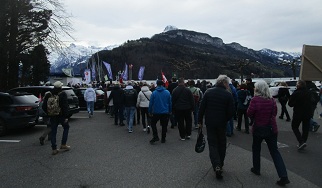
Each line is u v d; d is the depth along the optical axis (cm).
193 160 643
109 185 496
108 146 791
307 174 544
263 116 517
